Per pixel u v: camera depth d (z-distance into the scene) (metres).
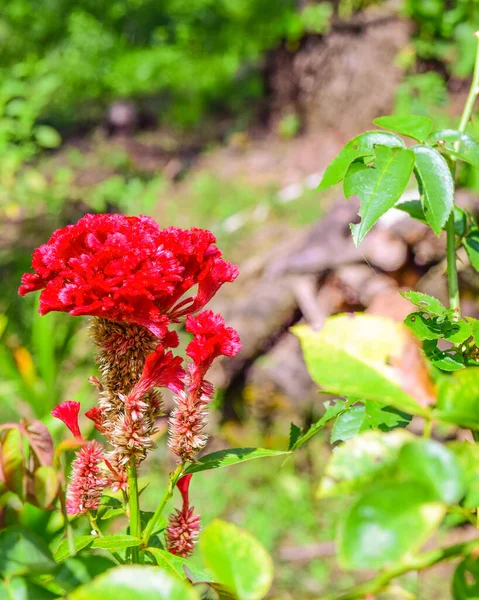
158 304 1.16
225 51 11.26
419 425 3.77
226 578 0.71
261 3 11.08
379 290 4.48
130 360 1.19
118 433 1.16
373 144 1.25
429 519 0.62
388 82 7.08
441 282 4.41
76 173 7.74
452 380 0.73
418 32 6.96
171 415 1.23
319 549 3.94
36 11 11.70
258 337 4.69
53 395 3.97
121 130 8.79
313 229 4.99
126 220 1.17
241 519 4.14
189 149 8.23
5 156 7.02
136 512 1.20
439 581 3.42
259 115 8.35
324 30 7.55
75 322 4.86
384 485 0.64
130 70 10.66
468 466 0.67
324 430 4.54
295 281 4.73
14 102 7.22
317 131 7.78
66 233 1.11
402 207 1.44
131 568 0.67
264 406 4.62
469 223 1.45
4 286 6.04
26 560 0.81
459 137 1.27
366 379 0.73
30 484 0.82
